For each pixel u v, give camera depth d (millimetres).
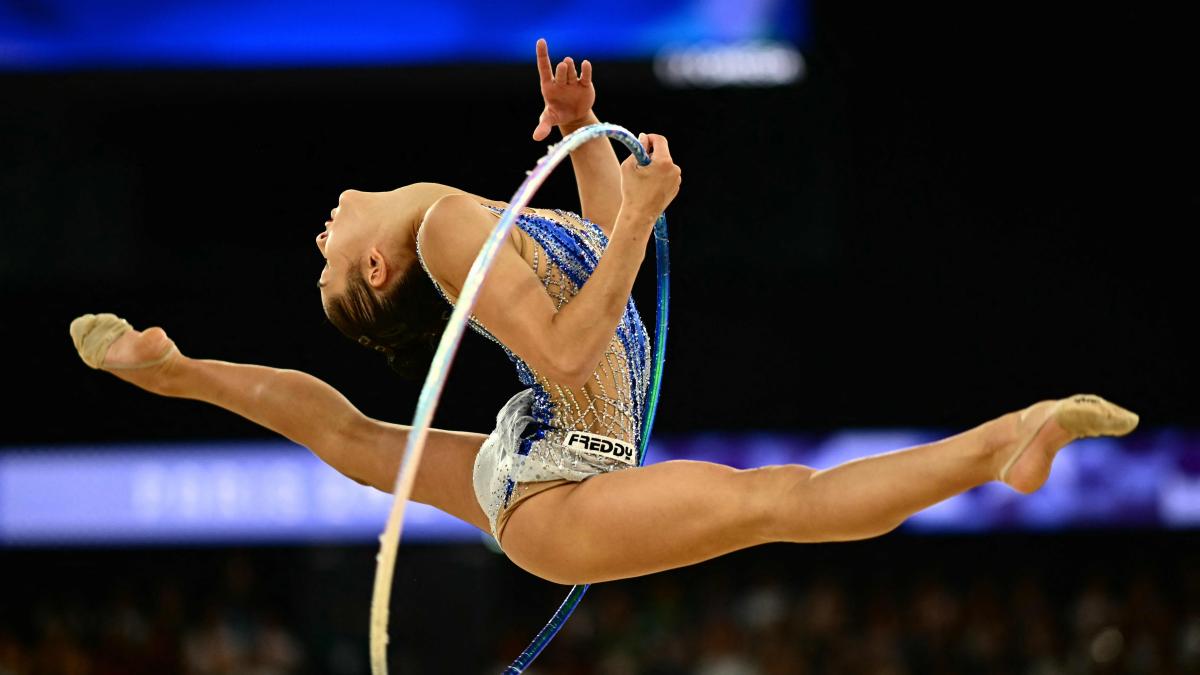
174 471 22188
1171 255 24719
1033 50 24016
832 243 23672
